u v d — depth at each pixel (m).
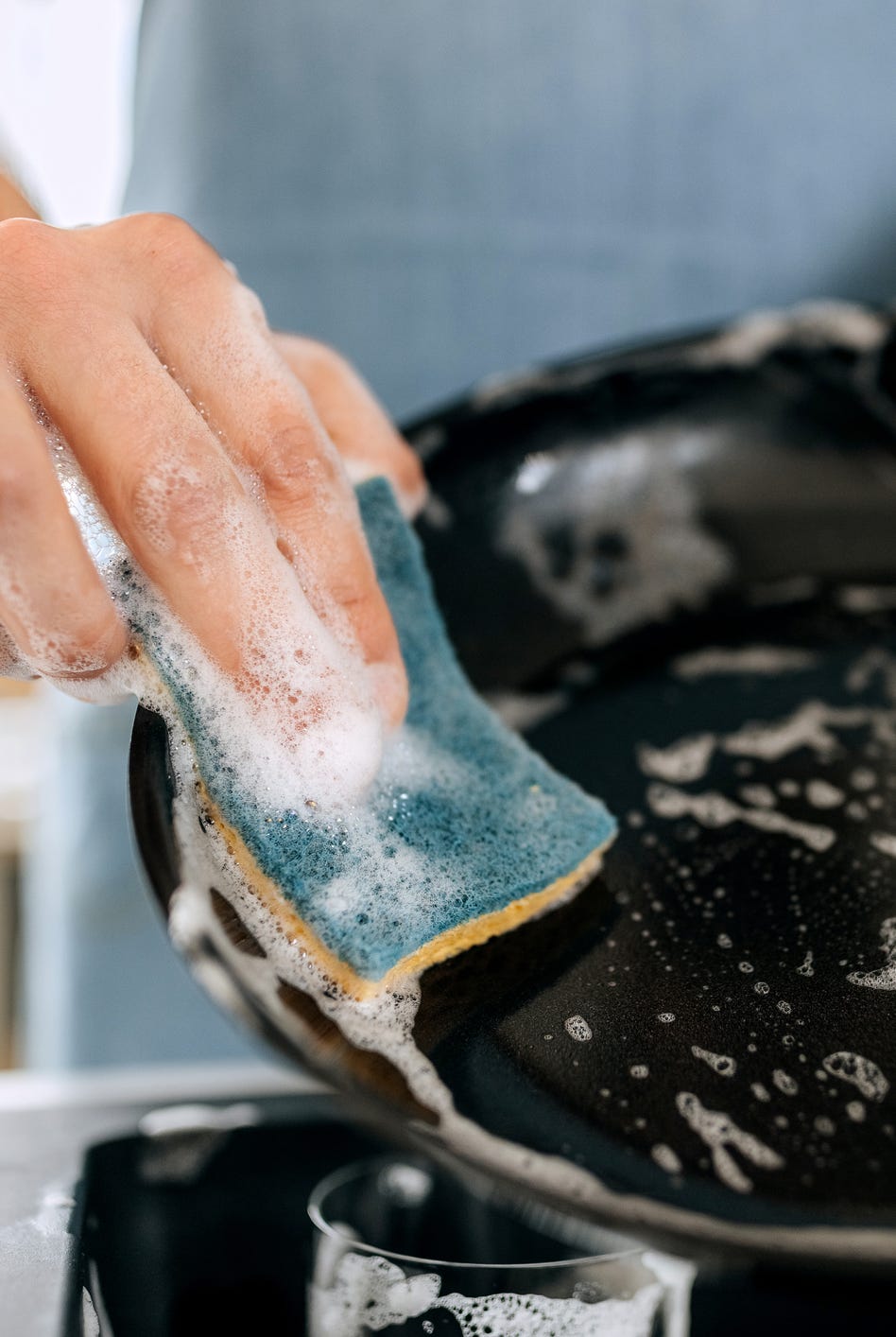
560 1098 0.30
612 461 0.58
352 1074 0.27
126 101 1.06
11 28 1.06
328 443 0.37
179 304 0.37
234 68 0.84
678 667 0.56
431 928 0.34
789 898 0.40
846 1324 0.35
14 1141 0.40
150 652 0.33
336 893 0.33
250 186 0.87
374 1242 0.33
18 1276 0.30
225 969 0.27
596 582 0.57
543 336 0.92
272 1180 0.39
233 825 0.33
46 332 0.33
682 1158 0.28
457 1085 0.30
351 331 0.90
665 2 0.84
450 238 0.89
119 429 0.32
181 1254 0.38
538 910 0.38
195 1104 0.44
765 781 0.47
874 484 0.61
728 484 0.59
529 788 0.40
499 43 0.84
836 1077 0.32
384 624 0.37
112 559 0.34
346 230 0.88
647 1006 0.35
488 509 0.54
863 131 0.89
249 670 0.33
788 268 0.92
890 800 0.46
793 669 0.55
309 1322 0.32
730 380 0.60
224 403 0.36
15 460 0.29
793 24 0.85
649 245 0.91
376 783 0.37
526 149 0.87
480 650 0.52
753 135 0.88
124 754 0.83
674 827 0.44
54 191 1.11
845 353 0.61
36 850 1.04
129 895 0.85
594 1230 0.25
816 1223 0.25
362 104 0.85
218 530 0.32
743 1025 0.34
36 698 1.20
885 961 0.37
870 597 0.60
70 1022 0.88
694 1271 0.31
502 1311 0.28
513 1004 0.34
